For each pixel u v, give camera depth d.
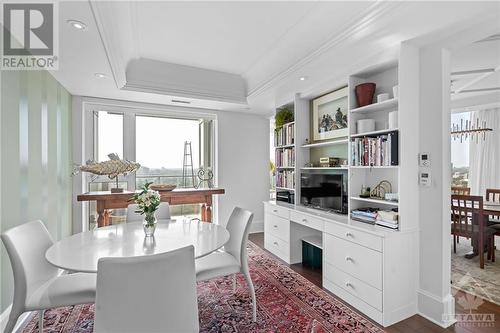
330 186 2.98
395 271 2.06
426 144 2.14
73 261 1.49
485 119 4.80
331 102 3.23
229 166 4.70
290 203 3.70
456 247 3.84
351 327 1.98
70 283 1.75
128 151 3.95
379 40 2.09
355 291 2.26
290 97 3.72
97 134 3.77
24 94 2.17
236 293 2.50
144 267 1.15
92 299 1.63
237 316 2.11
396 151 2.14
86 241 1.89
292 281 2.77
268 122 5.07
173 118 4.32
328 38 2.27
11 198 1.96
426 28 1.90
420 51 2.20
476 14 1.72
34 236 1.80
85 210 3.68
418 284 2.18
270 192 5.48
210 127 4.62
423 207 2.17
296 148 3.52
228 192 4.70
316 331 1.92
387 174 2.52
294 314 2.15
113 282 1.12
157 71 3.32
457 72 3.38
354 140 2.63
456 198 3.33
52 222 2.75
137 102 3.90
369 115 2.67
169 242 1.88
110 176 3.25
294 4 2.04
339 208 2.84
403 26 1.87
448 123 2.06
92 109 3.70
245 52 2.97
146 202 2.00
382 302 2.01
